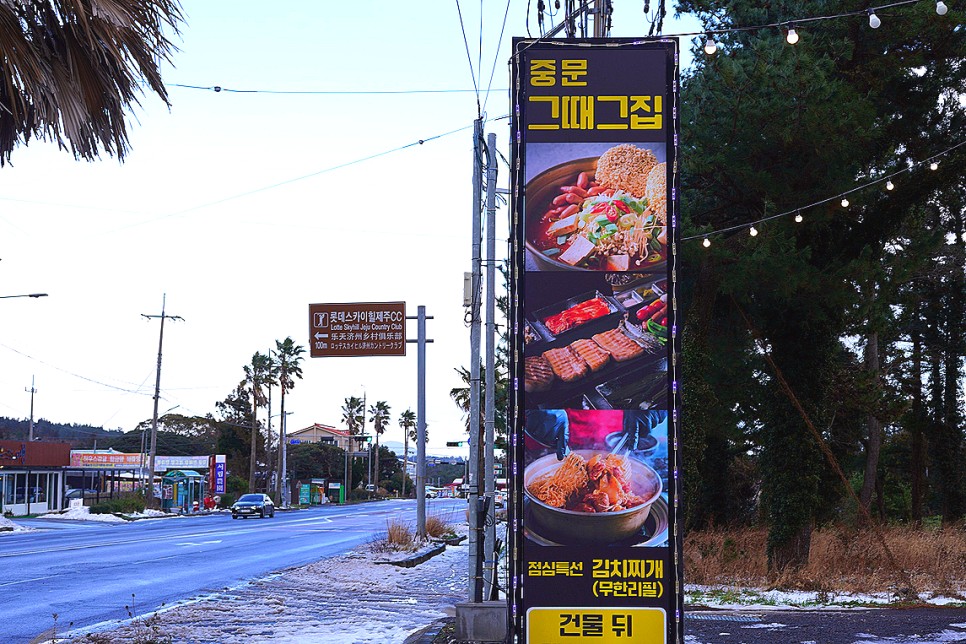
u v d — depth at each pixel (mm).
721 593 16750
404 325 30359
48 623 13438
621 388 9297
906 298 28891
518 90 9594
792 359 20047
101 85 8281
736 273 18094
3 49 7480
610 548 9156
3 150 8258
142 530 44188
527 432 9266
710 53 9953
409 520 48625
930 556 18484
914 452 38719
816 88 17125
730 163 18406
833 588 16969
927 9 17625
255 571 21797
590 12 12391
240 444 113562
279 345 98250
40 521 55906
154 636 11820
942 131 19578
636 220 9453
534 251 9445
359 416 151000
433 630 12359
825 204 18250
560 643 9070
